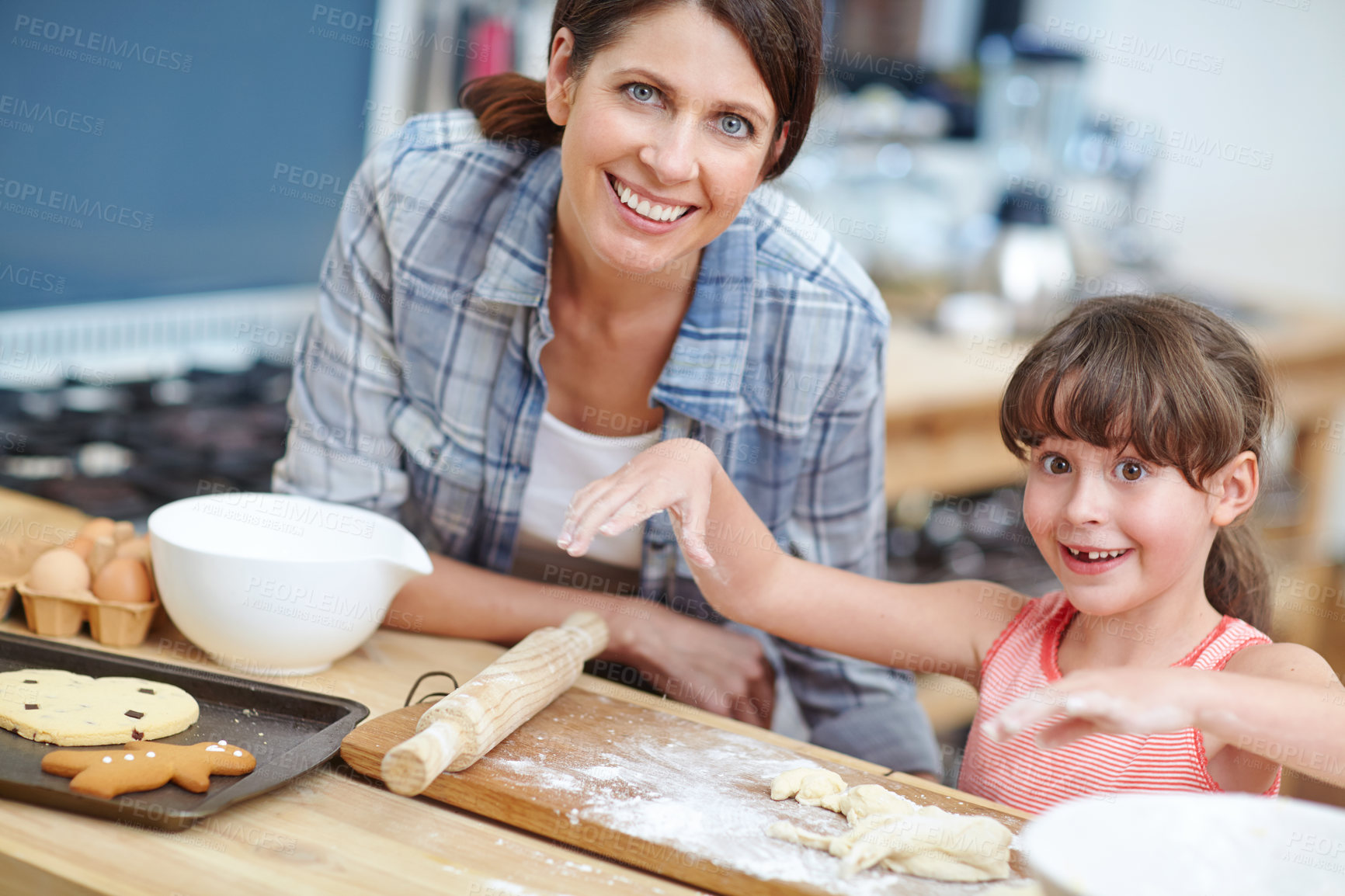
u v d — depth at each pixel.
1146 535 1.00
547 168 1.27
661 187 1.02
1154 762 1.03
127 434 2.08
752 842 0.85
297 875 0.80
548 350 1.32
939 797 0.97
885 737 1.40
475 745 0.91
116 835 0.82
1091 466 1.02
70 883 0.77
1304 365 2.75
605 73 1.01
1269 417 1.08
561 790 0.90
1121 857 0.72
